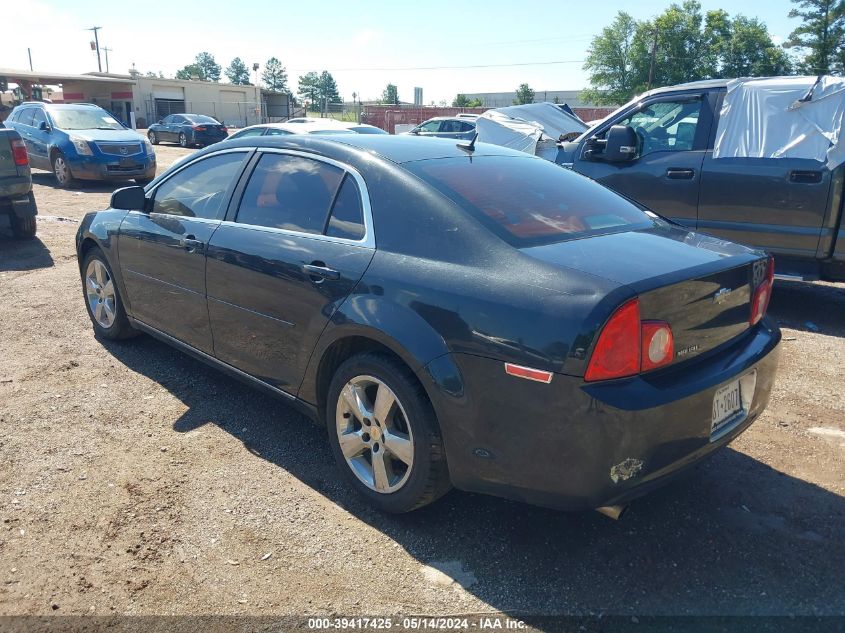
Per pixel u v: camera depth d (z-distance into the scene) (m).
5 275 7.23
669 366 2.62
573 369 2.41
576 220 3.18
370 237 3.16
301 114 55.94
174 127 30.88
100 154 13.89
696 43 59.12
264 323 3.58
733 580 2.73
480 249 2.82
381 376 2.98
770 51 57.59
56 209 11.69
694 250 2.99
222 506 3.18
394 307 2.91
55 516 3.07
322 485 3.38
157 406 4.19
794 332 5.85
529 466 2.58
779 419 4.15
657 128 6.75
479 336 2.63
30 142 15.15
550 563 2.82
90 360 4.89
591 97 63.34
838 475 3.52
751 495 3.33
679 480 3.46
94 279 5.25
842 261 5.79
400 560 2.84
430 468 2.87
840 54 53.50
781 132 5.96
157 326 4.54
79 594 2.60
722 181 6.20
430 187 3.10
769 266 3.19
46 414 4.05
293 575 2.73
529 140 9.86
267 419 4.07
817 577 2.74
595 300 2.43
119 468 3.48
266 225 3.67
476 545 2.94
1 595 2.58
